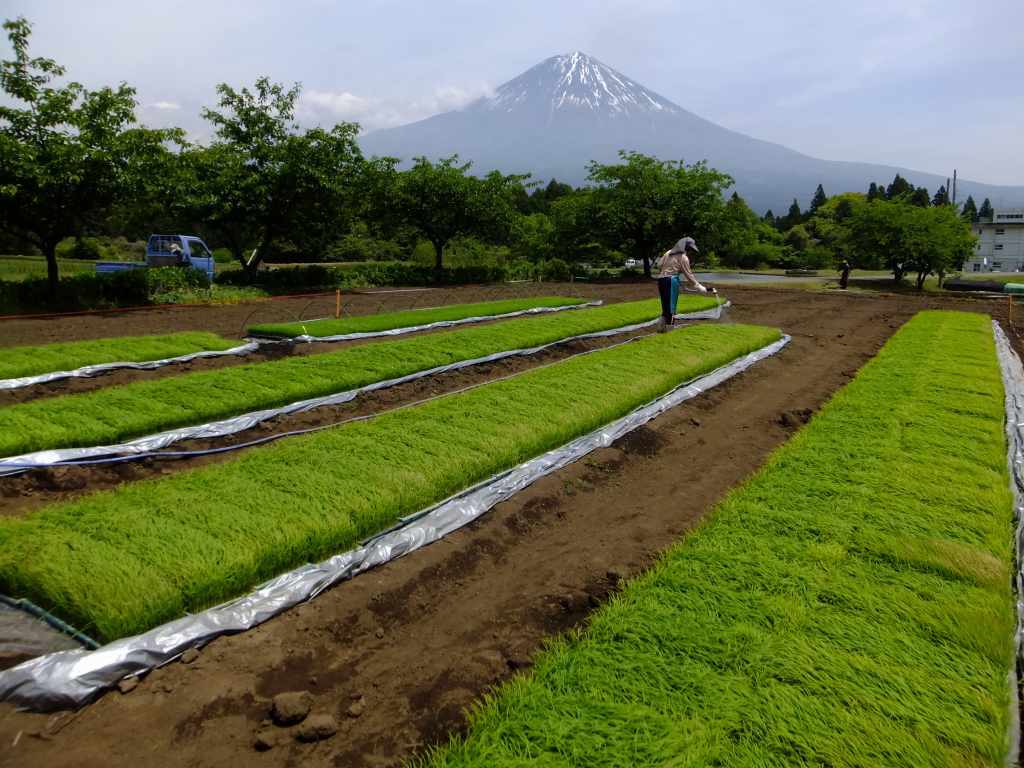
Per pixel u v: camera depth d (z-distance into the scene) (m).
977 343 14.02
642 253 37.12
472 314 16.11
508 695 3.13
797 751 2.72
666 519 5.45
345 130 22.72
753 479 5.86
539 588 4.34
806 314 20.25
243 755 2.87
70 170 14.75
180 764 2.80
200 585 3.79
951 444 6.71
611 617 3.71
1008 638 3.46
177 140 19.66
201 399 7.66
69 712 3.09
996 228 75.12
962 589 3.96
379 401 8.68
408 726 3.06
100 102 15.51
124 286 17.31
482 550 4.84
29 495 5.57
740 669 3.23
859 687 3.08
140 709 3.13
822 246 69.25
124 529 4.36
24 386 8.59
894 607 3.72
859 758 2.67
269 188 21.88
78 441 6.31
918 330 16.17
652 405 8.35
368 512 4.77
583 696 3.07
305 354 11.42
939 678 3.15
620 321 14.65
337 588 4.23
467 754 2.76
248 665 3.49
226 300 19.12
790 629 3.54
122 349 10.28
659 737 2.80
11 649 3.42
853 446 6.62
